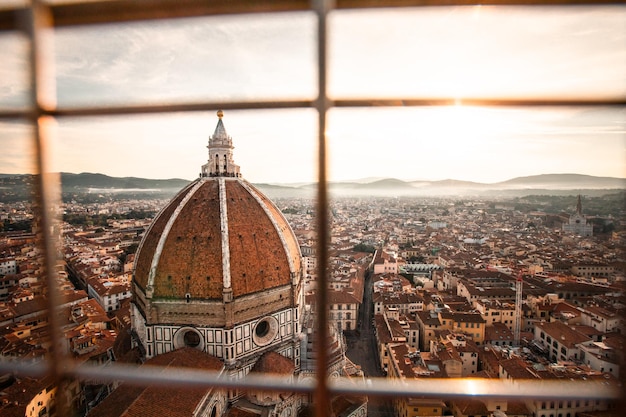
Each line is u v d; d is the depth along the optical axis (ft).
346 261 587.27
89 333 298.15
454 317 350.84
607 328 315.17
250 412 188.96
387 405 248.73
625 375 23.59
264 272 213.87
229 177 229.25
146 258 216.13
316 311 25.34
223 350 198.59
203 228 207.72
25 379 216.33
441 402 222.48
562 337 297.53
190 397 159.74
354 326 396.57
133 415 144.36
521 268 508.53
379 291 451.53
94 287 444.55
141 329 215.92
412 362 275.80
